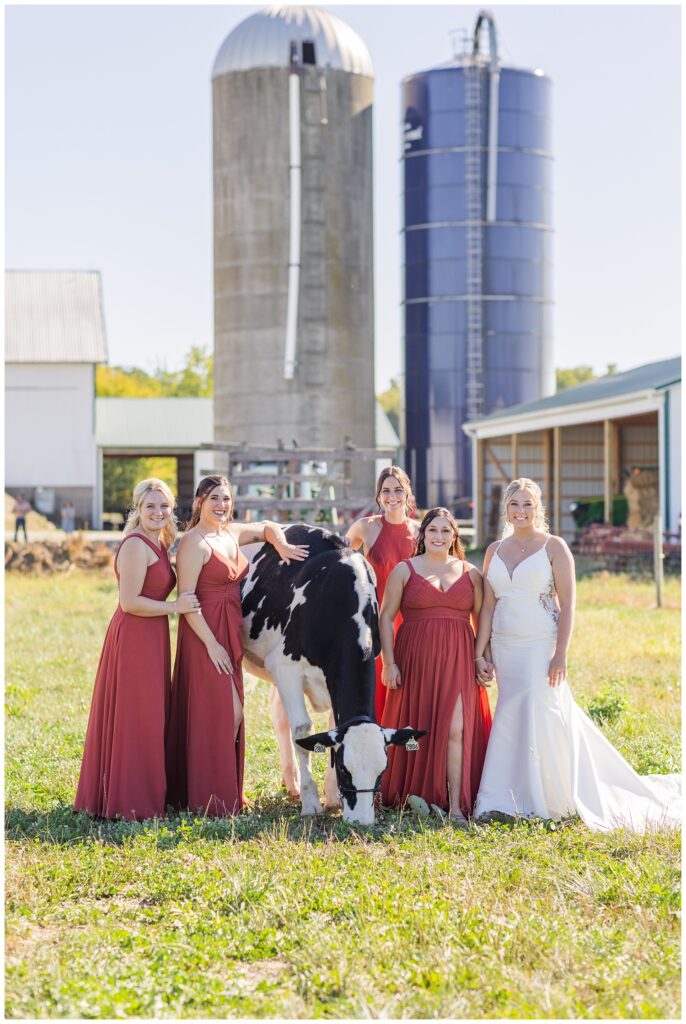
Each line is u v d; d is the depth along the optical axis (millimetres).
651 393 25812
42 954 4824
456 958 4703
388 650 7434
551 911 5277
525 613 7289
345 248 37406
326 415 37156
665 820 6785
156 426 58062
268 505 23172
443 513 7453
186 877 5684
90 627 16641
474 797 7379
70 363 52844
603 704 9789
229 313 37656
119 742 7059
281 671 7242
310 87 36781
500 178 46969
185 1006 4422
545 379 48344
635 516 31391
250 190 37000
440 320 47438
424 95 47406
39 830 6637
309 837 6410
